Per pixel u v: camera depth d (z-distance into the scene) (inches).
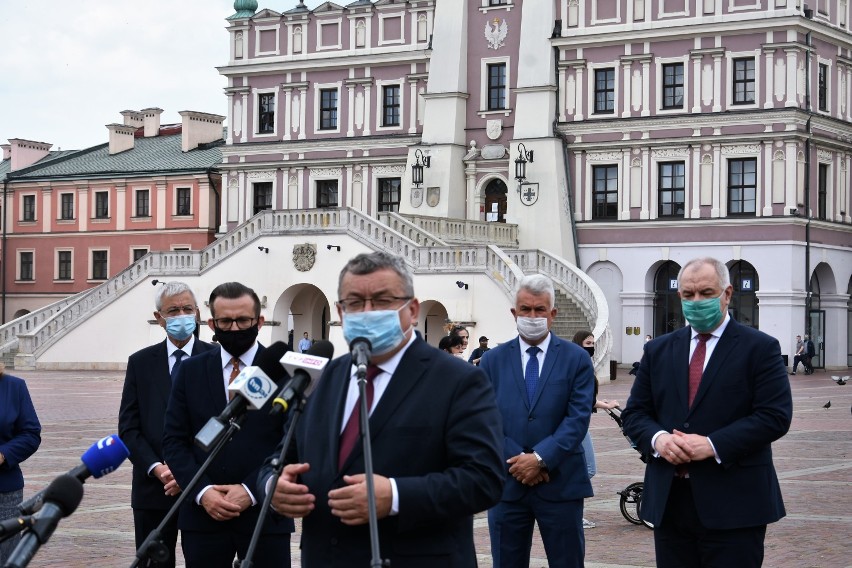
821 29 2413.9
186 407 394.9
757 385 368.5
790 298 2336.4
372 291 281.7
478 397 284.0
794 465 954.7
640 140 2470.5
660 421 381.7
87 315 2539.4
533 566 577.0
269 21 2915.8
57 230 3373.5
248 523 379.2
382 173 2785.4
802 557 592.1
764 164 2377.0
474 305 2151.8
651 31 2455.7
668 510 373.4
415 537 278.2
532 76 2554.1
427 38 2738.7
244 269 2420.0
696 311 371.2
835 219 2487.7
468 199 2635.3
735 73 2413.9
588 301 2150.6
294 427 289.4
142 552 295.0
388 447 280.1
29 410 461.1
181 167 3179.1
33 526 232.1
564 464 445.4
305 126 2876.5
